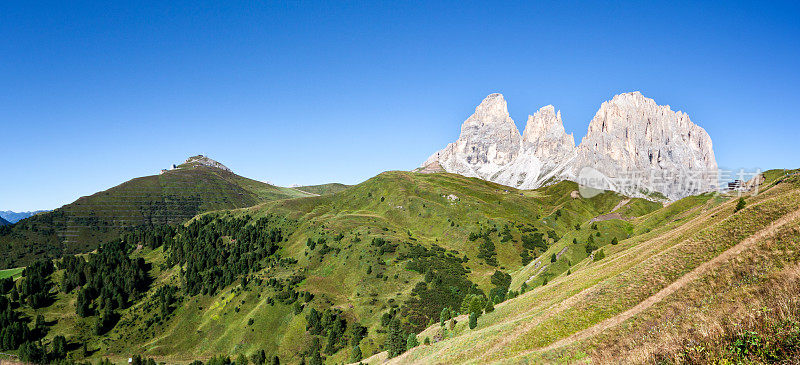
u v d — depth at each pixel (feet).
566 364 108.68
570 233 586.45
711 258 139.95
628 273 173.58
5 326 617.62
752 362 43.01
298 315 552.41
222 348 541.34
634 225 635.25
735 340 47.42
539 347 149.89
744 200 323.37
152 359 497.87
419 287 595.88
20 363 487.20
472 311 315.99
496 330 209.46
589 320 149.79
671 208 647.15
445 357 205.26
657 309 111.96
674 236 297.53
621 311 143.23
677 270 147.84
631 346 84.79
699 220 352.69
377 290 620.49
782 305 48.75
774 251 98.22
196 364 488.44
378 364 340.18
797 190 151.02
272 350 507.30
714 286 102.89
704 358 48.34
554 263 501.97
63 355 553.64
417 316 516.73
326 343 498.69
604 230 598.34
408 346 327.26
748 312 51.26
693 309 92.58
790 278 62.75
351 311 560.61
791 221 107.45
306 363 474.49
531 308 257.55
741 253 110.01
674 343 55.77
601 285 180.04
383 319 508.53
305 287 634.84
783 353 41.68
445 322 357.00
